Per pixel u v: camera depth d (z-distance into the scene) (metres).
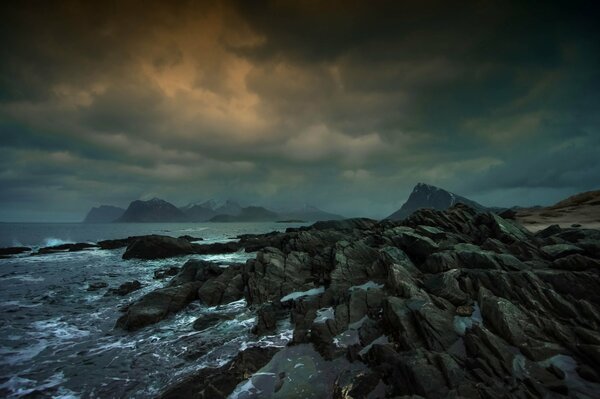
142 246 51.91
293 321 19.02
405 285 16.08
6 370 14.80
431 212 31.16
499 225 23.77
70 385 13.52
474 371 10.02
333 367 13.01
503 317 12.02
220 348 16.44
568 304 12.57
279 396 11.55
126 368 14.86
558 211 43.88
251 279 25.55
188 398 11.88
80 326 20.56
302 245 34.81
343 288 20.75
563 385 9.20
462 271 16.59
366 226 56.53
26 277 36.06
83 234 123.44
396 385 10.41
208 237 99.75
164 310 22.05
